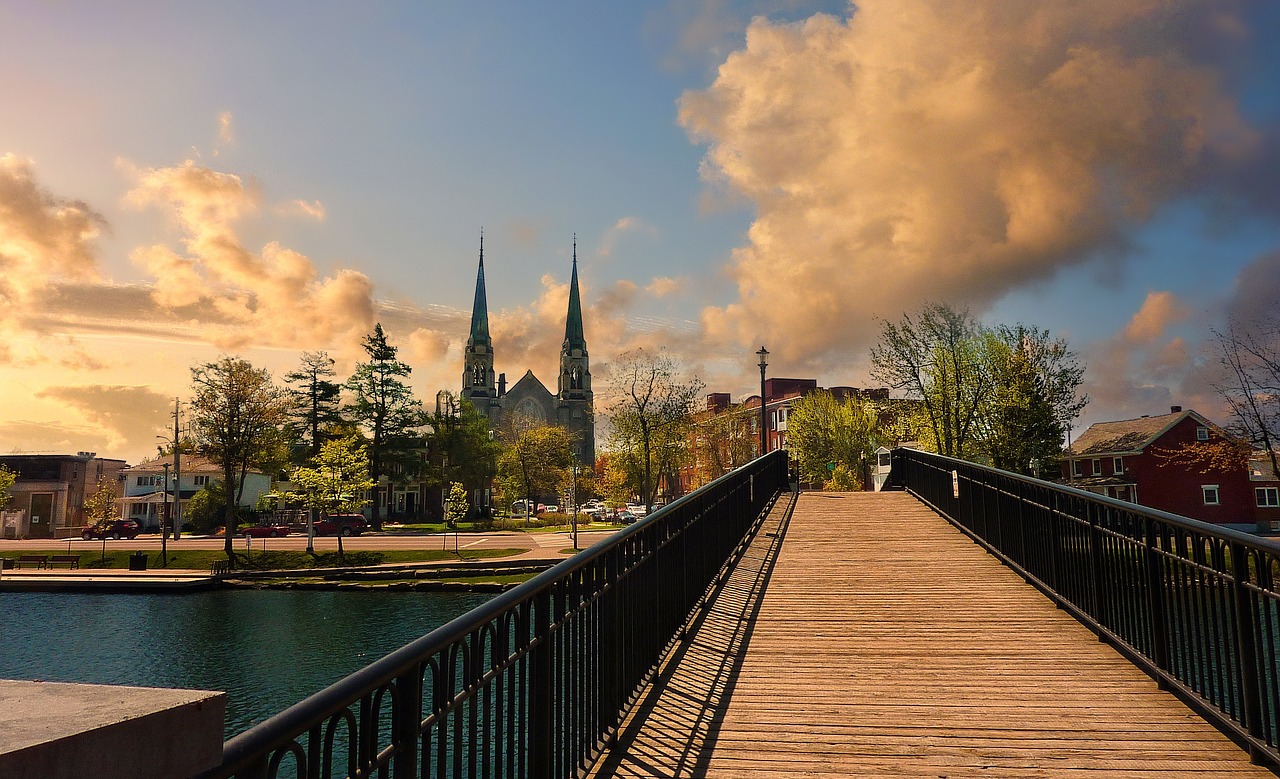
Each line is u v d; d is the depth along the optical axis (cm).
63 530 7219
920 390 4222
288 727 159
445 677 249
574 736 392
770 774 425
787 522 1470
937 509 1540
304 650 2758
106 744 117
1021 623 762
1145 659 588
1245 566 437
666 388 6397
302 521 6812
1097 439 6175
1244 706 434
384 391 7081
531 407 11388
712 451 7412
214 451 5038
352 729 191
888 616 797
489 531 6191
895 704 542
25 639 2959
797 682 593
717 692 569
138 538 6212
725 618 796
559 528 6334
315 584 4044
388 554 4656
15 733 110
